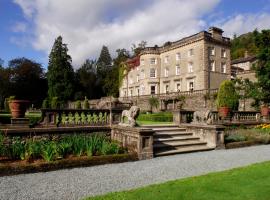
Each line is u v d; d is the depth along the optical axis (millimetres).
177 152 11148
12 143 9141
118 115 12398
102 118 12188
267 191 5613
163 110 42844
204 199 5145
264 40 22797
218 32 46562
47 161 8125
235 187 5914
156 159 9969
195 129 13555
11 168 7379
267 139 14539
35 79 69875
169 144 11766
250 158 10148
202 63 43812
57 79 62406
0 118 17531
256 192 5547
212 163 9172
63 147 8812
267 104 23453
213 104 36688
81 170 8031
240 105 32281
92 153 9344
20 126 10375
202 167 8523
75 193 5789
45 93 71750
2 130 9391
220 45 46312
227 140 13609
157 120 24078
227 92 22406
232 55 80875
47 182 6648
